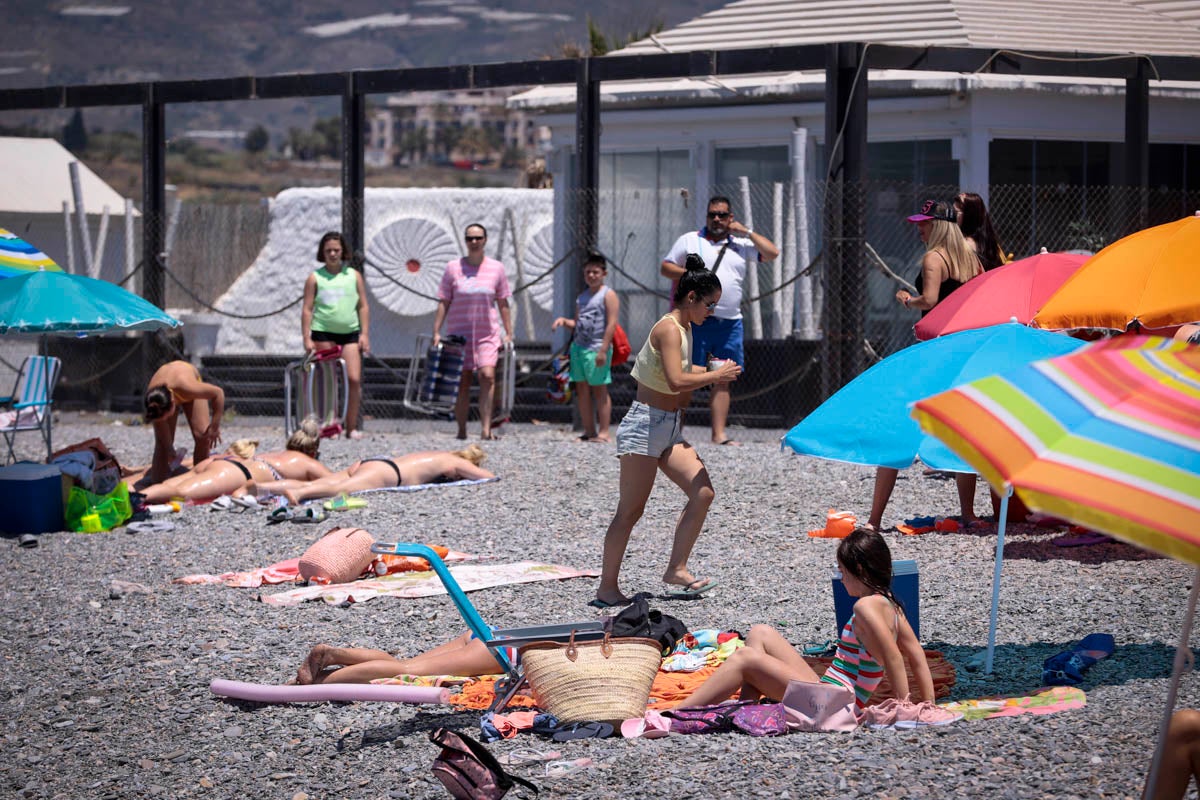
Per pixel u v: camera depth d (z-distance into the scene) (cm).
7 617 1595
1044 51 2834
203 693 1297
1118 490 755
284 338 4188
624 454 1515
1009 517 1903
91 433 3219
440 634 1445
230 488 2244
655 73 2931
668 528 1977
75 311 2195
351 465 2538
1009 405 823
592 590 1617
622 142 3578
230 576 1733
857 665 1112
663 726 1095
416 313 4206
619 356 2800
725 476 2319
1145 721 1046
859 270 2777
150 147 3475
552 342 4050
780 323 3203
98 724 1231
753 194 3291
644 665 1141
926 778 937
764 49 2827
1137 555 1681
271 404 3716
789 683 1090
